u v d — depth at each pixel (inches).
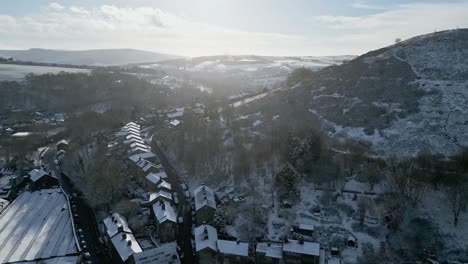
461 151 4709.6
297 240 3698.3
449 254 3550.7
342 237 3855.8
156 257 3373.5
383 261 3548.2
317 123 6210.6
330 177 4616.1
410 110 5876.0
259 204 4453.7
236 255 3587.6
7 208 4680.1
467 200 3919.8
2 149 6584.6
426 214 3949.3
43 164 6358.3
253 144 5664.4
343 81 7426.2
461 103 5679.1
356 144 5378.9
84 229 4210.1
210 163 5629.9
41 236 4010.8
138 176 5600.4
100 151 6259.8
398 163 4665.4
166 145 6830.7
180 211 4653.1
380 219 4037.9
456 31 7696.9
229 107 7829.7
